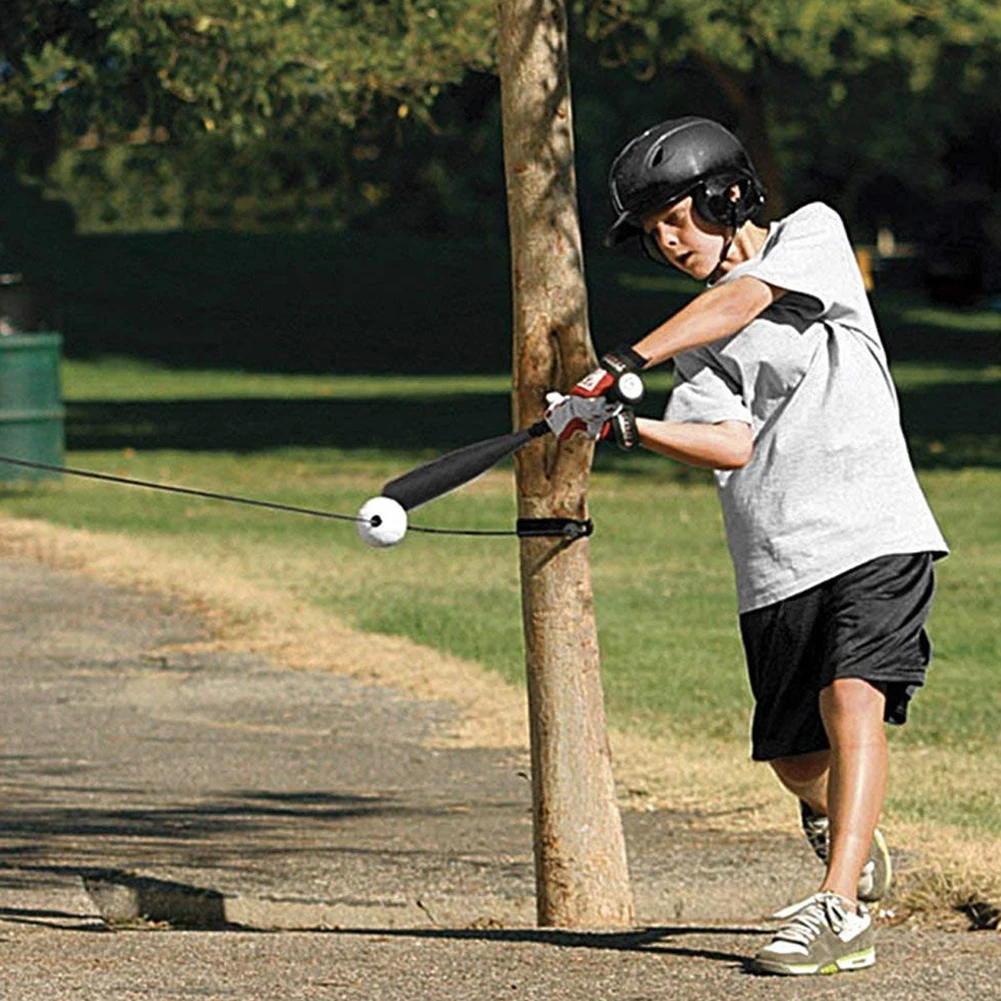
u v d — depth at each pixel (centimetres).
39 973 1475
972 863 2034
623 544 5225
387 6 5784
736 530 1500
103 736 2919
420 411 10100
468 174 16625
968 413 9925
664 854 2152
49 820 2359
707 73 10394
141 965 1497
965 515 5762
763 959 1430
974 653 3641
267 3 5619
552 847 1781
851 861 1435
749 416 1477
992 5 8400
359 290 15438
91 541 5116
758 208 1502
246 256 16138
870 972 1441
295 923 1958
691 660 3584
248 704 3172
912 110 10438
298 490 6500
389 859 2150
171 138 6494
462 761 2742
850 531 1459
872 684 1449
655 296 15775
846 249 1492
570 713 1773
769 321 1467
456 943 1570
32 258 15412
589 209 16388
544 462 1752
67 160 14025
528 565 1775
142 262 15738
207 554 4956
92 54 5909
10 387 6656
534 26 1739
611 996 1386
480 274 16200
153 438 8644
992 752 2795
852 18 8038
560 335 1747
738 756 2744
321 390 11688
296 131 8219
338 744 2859
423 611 4084
